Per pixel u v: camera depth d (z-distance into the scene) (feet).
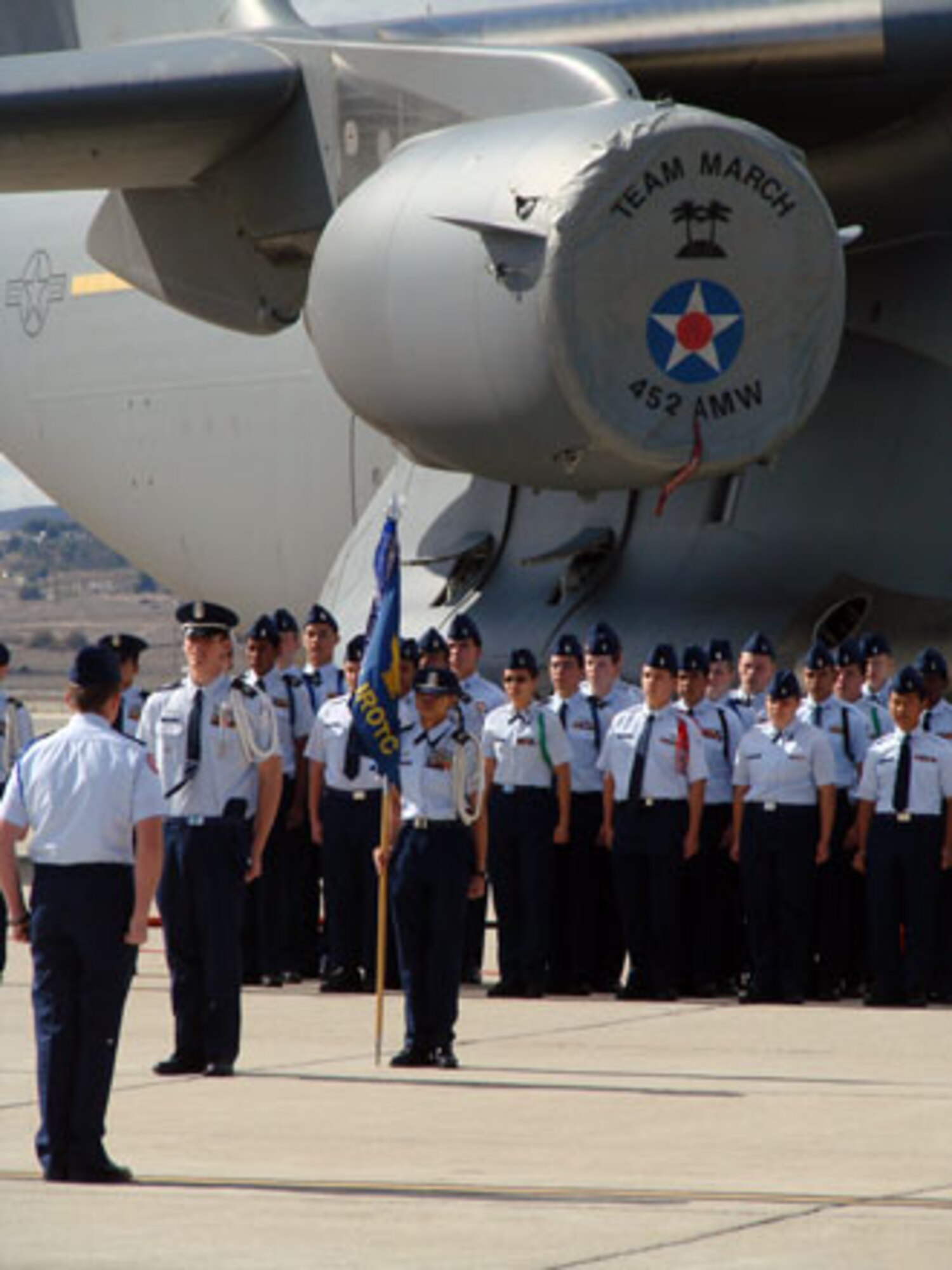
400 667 121.49
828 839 132.16
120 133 157.17
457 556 174.91
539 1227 68.23
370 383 146.10
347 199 149.59
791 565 161.89
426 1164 79.66
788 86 152.56
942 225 160.15
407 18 162.81
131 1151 82.58
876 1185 75.56
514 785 135.03
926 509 158.30
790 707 132.36
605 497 169.99
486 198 135.85
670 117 133.28
